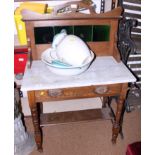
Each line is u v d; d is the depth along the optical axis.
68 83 1.03
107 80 1.07
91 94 1.13
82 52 1.04
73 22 1.15
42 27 1.15
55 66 1.05
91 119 1.41
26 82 1.04
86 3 1.24
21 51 1.35
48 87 1.02
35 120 1.21
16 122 1.31
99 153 1.41
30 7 1.24
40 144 1.36
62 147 1.44
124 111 1.73
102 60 1.26
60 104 1.65
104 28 1.21
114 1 1.39
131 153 1.00
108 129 1.59
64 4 1.19
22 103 1.61
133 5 1.45
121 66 1.20
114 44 1.26
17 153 1.37
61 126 1.61
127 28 1.27
